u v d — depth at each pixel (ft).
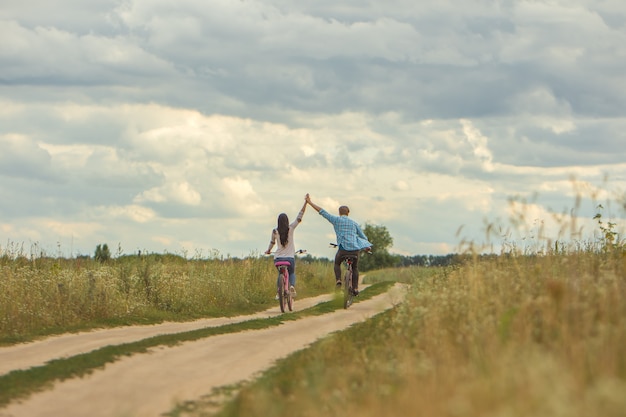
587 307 28.58
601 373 23.12
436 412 21.21
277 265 68.44
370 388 25.90
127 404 27.81
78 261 78.74
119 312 59.41
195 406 27.76
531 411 18.79
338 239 66.44
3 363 37.01
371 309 64.95
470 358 27.04
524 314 29.53
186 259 91.30
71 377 32.07
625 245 42.93
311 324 53.31
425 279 49.24
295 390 27.96
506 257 41.86
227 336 45.75
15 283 57.47
